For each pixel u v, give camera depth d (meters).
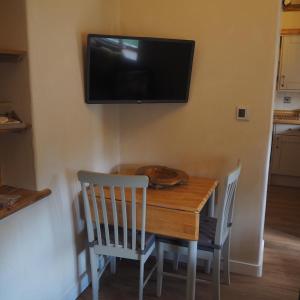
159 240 2.30
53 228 2.09
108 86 2.33
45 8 1.86
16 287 1.83
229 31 2.42
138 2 2.57
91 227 2.18
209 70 2.51
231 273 2.70
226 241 2.47
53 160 2.04
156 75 2.44
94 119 2.46
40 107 1.89
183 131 2.67
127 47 2.31
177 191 2.32
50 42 1.93
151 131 2.75
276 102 5.14
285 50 4.73
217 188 2.65
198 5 2.45
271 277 2.65
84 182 2.05
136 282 2.58
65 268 2.26
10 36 1.79
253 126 2.48
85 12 2.23
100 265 2.64
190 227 2.04
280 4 2.29
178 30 2.53
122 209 2.05
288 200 4.32
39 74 1.86
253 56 2.40
